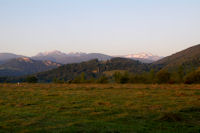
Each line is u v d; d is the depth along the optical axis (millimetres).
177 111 17625
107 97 26672
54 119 14812
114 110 18109
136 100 24062
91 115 16297
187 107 19172
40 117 15336
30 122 13734
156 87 42688
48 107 19578
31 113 16812
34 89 38031
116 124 13375
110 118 15281
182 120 14602
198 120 14906
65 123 13633
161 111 17609
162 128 12742
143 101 23266
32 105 20766
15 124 13430
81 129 12000
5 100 23859
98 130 11844
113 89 38219
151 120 14664
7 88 40125
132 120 14617
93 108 19047
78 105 20656
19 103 21797
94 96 27688
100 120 14594
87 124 13344
